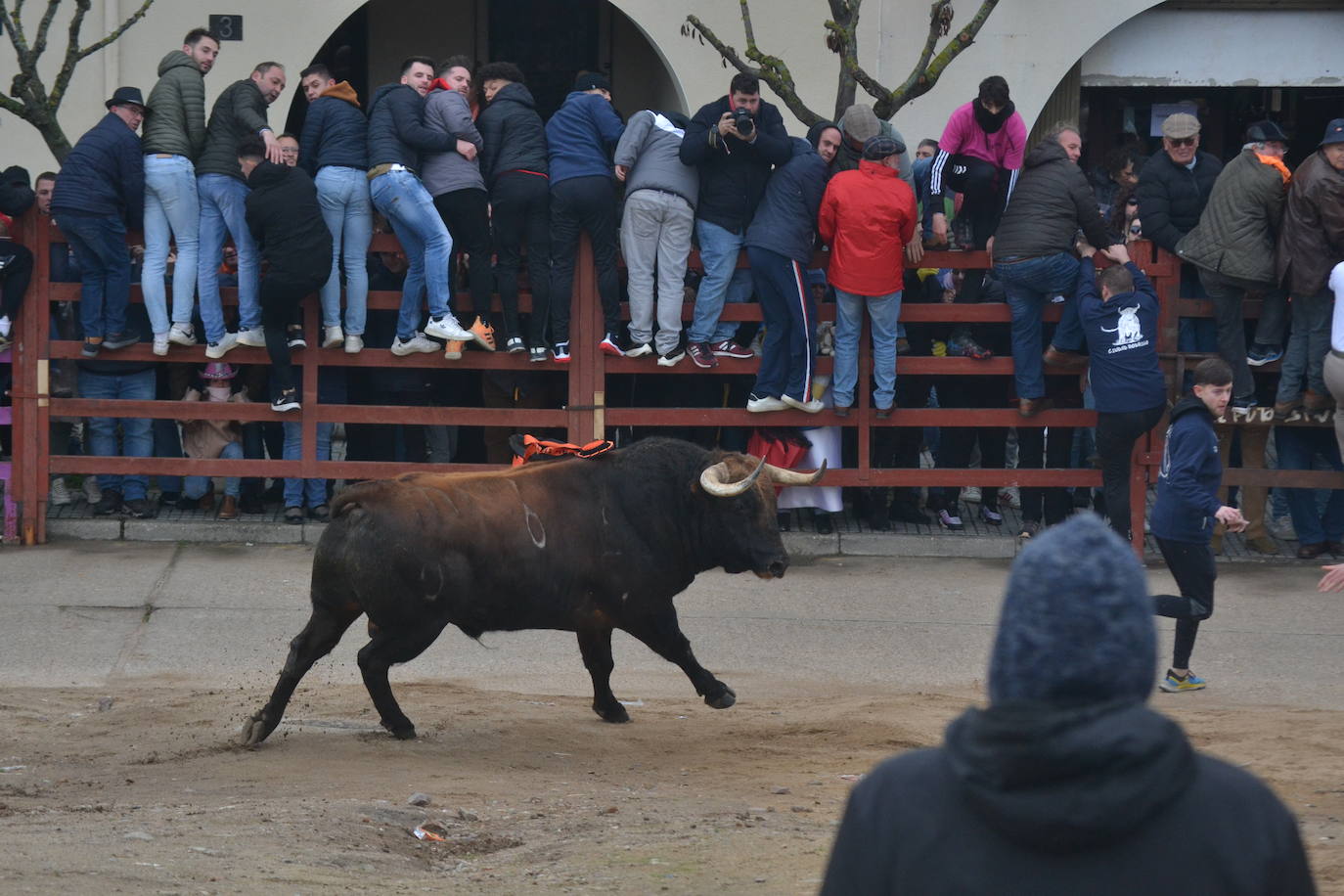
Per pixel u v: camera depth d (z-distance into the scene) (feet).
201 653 57.41
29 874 26.27
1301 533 72.95
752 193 68.39
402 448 76.02
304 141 68.39
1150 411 67.72
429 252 67.87
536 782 40.01
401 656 43.45
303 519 73.20
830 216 68.64
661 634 46.96
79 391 71.92
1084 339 71.20
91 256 68.23
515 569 43.68
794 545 73.46
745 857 30.58
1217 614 65.10
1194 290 72.74
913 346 74.90
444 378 73.92
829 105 93.15
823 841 32.30
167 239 68.64
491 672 57.57
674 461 46.60
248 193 67.97
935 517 77.20
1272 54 95.86
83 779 39.37
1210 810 11.93
